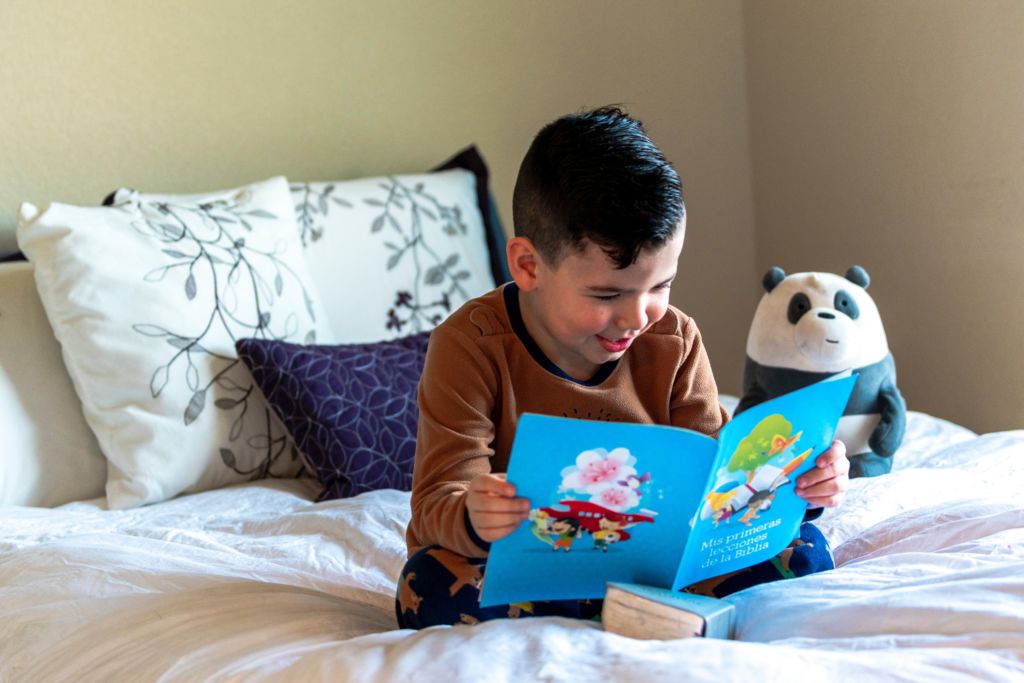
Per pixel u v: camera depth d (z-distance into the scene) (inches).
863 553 47.5
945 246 87.7
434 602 42.5
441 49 98.5
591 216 40.4
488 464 45.1
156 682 40.2
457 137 99.9
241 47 91.6
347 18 95.0
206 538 59.0
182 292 73.7
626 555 39.8
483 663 34.9
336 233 85.3
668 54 105.6
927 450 68.4
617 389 47.5
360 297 84.3
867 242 96.0
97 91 86.8
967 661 32.5
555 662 34.6
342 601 47.3
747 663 32.7
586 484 37.7
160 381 71.7
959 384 88.1
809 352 64.1
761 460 39.4
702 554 40.3
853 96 95.3
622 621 39.0
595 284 41.5
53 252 72.2
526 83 101.6
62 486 72.3
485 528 37.8
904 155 90.6
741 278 110.6
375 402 73.3
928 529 46.5
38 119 85.1
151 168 89.2
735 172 109.0
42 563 54.2
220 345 74.0
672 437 36.9
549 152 42.8
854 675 32.2
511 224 102.0
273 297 77.4
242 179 92.6
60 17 85.2
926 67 87.1
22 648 47.1
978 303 85.3
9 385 71.9
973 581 37.0
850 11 94.3
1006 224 81.8
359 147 96.6
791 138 103.5
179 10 89.0
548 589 40.2
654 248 40.8
